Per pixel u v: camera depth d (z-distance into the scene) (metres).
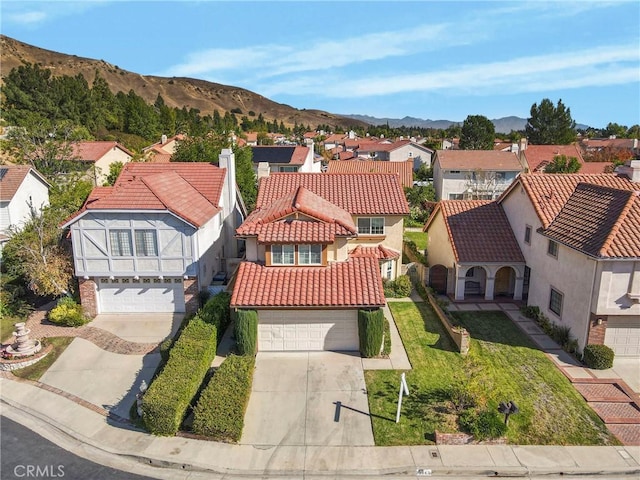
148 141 98.81
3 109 78.19
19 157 46.09
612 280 19.62
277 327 21.70
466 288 29.81
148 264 24.75
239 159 42.62
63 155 46.81
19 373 20.67
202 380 18.83
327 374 19.89
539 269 25.25
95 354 22.09
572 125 96.69
